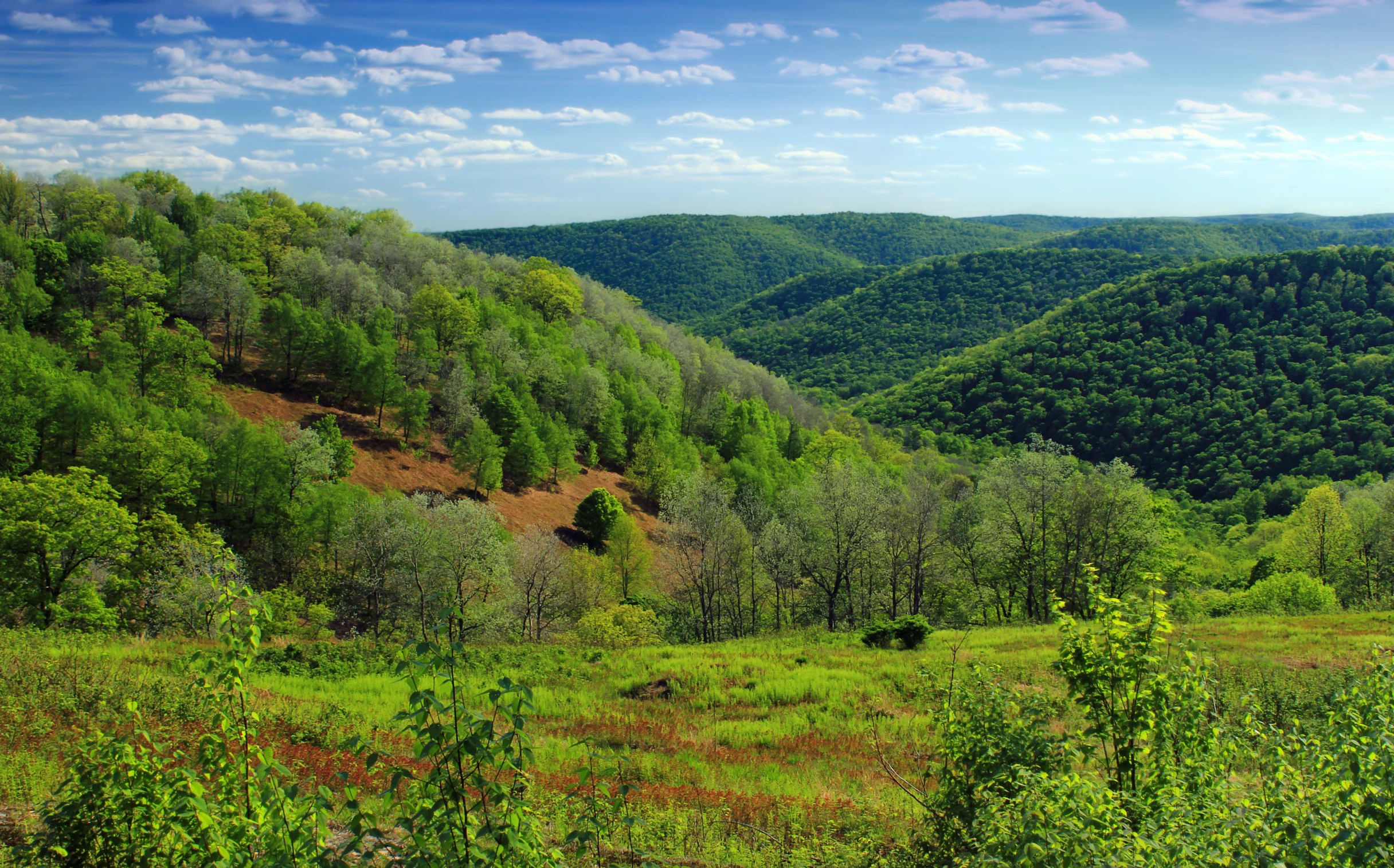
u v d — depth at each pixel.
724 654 27.78
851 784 16.12
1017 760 8.07
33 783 10.50
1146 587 8.44
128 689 15.21
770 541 45.56
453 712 5.02
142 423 47.91
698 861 11.42
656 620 42.00
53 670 15.60
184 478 46.62
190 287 70.38
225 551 6.19
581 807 8.61
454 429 71.56
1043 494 42.03
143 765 6.14
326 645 25.05
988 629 33.97
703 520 46.31
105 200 93.12
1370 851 5.32
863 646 29.61
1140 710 8.05
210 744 5.92
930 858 8.68
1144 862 5.59
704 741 19.25
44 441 47.94
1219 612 40.41
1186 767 7.68
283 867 5.14
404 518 44.91
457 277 114.06
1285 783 6.61
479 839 5.16
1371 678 7.23
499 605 41.44
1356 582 50.06
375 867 8.51
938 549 47.62
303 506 50.81
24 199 92.19
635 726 20.19
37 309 64.75
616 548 54.78
